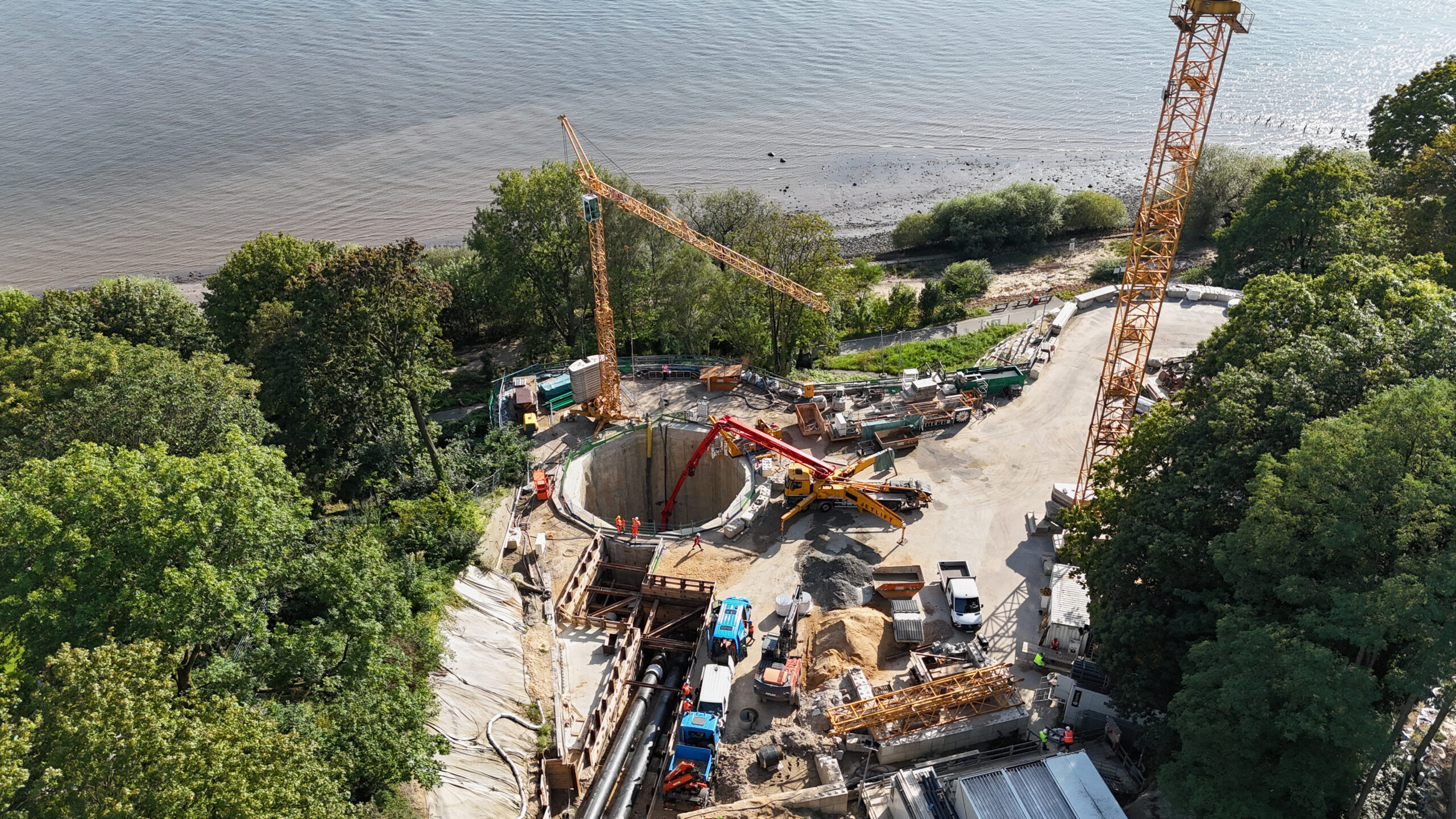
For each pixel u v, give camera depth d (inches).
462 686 2223.2
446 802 1907.0
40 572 1412.4
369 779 1679.4
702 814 1915.6
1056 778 1781.5
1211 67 2512.3
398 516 2716.5
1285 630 1537.9
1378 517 1592.0
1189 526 1983.3
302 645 1606.8
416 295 2866.6
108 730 1135.0
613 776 2190.0
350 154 7731.3
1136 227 2755.9
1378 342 2084.2
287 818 1229.7
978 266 5556.1
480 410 4025.6
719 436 3400.6
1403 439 1619.1
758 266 3946.9
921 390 3526.1
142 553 1460.4
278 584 1786.4
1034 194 6318.9
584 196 3390.7
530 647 2519.7
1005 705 2148.1
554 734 2236.7
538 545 2901.1
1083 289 5260.8
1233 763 1583.4
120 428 2214.6
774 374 4018.2
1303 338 2201.0
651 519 3725.4
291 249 3791.8
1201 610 1900.8
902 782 1866.4
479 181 7180.1
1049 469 3198.8
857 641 2386.8
